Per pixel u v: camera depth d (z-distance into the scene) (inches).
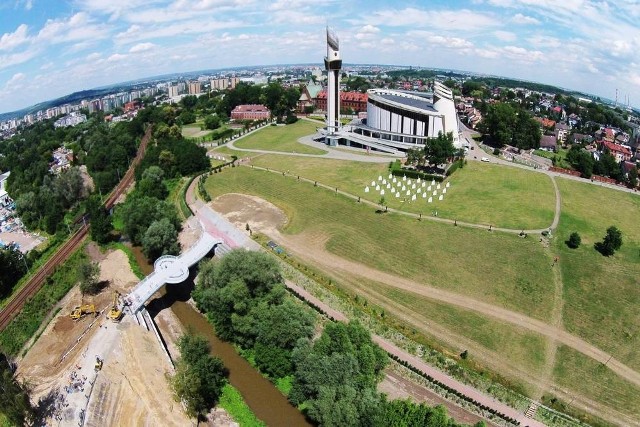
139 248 5615.2
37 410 3002.0
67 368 3440.0
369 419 2559.1
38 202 7209.6
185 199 6555.1
